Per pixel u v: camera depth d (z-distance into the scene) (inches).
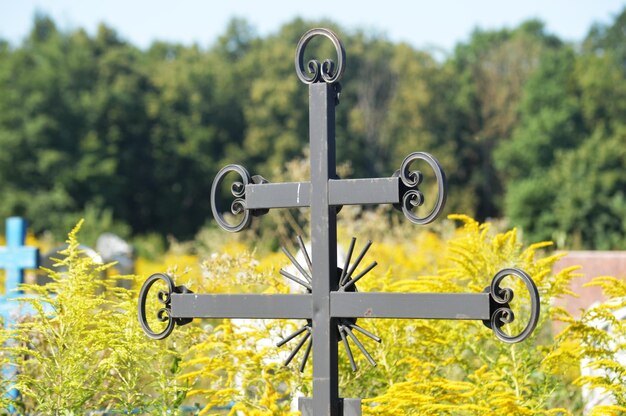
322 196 155.4
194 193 2223.2
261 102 2305.6
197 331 221.8
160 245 1433.3
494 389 211.5
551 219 1141.1
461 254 229.3
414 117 2315.5
